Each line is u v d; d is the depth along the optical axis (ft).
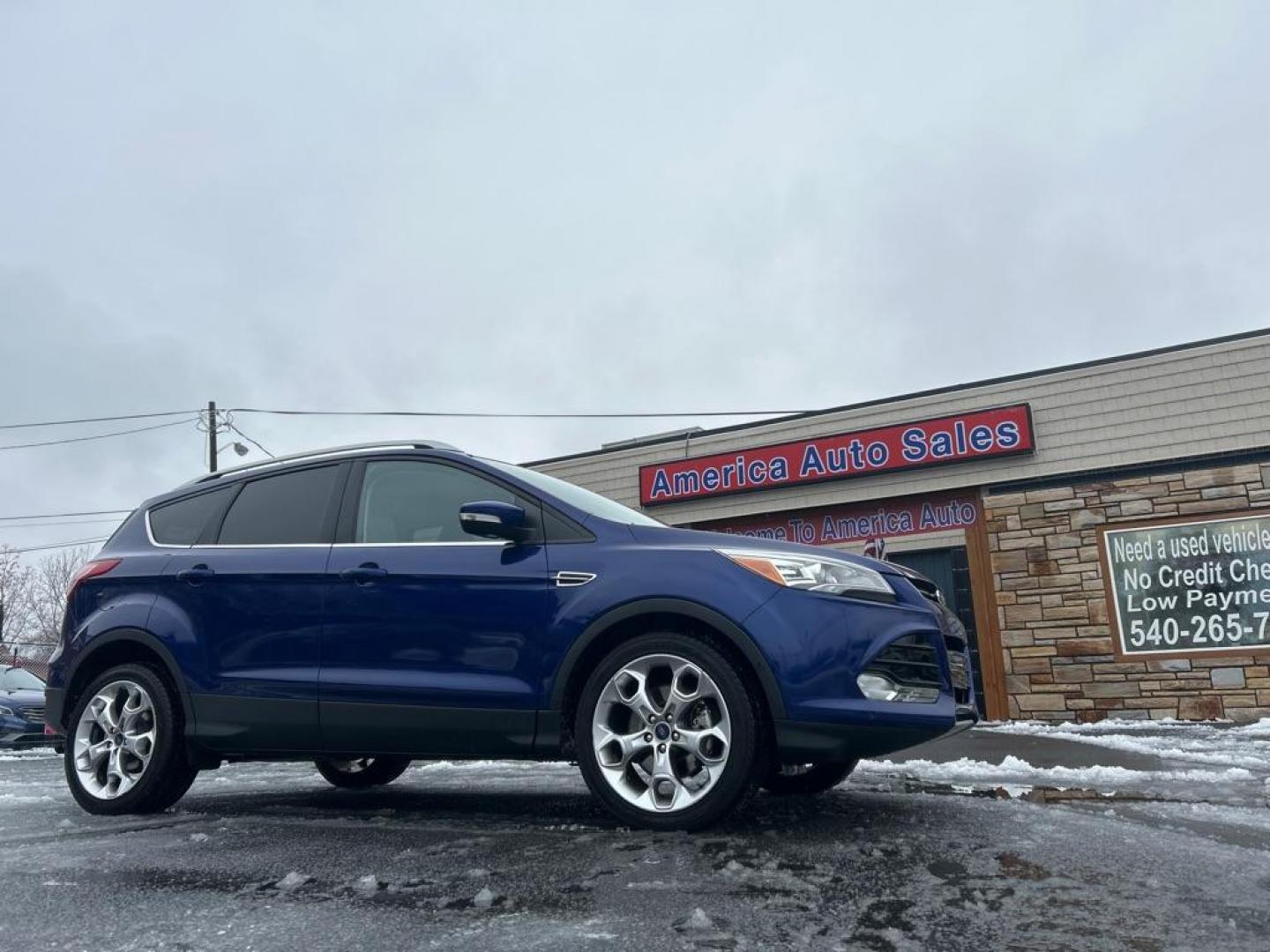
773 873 9.23
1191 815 12.36
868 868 9.37
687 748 11.68
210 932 7.74
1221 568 36.52
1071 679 38.55
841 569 12.39
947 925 7.57
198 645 14.57
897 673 12.12
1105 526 38.70
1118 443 38.83
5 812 15.39
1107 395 39.24
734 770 11.32
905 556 43.19
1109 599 38.29
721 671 11.61
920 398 43.11
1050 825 11.54
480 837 11.35
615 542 12.94
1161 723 34.68
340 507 14.87
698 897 8.41
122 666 15.24
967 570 41.50
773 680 11.53
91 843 11.66
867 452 43.52
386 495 14.70
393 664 13.35
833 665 11.66
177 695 14.79
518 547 13.38
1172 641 37.06
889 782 16.84
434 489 14.46
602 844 10.71
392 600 13.56
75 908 8.50
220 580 14.82
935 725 12.00
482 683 12.78
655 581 12.30
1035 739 26.05
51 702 15.69
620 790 11.81
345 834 11.87
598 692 12.12
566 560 12.95
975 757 21.25
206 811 14.79
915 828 11.49
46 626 176.35
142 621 15.11
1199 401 37.55
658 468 48.96
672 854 10.11
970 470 41.45
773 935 7.36
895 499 43.50
